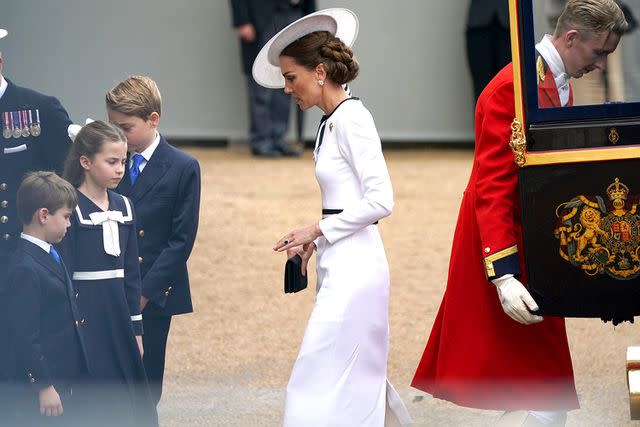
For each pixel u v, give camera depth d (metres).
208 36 51.34
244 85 51.56
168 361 23.38
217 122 51.88
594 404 20.34
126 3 50.94
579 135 15.03
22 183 16.75
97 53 50.84
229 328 25.81
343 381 16.45
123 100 18.67
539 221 15.12
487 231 15.55
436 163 48.09
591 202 14.99
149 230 18.84
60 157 19.19
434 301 27.92
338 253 16.67
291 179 43.88
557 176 15.05
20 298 16.44
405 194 41.31
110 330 17.48
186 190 18.95
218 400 20.73
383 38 51.75
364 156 16.52
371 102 52.12
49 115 19.17
